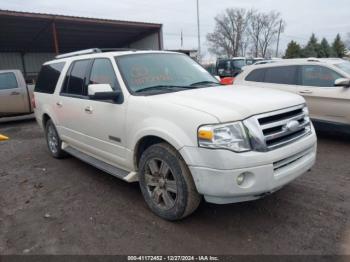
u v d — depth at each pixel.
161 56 4.46
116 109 3.80
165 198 3.37
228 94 3.45
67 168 5.38
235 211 3.56
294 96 3.60
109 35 24.94
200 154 2.88
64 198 4.15
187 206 3.15
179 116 3.06
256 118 2.94
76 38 25.50
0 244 3.14
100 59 4.31
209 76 4.62
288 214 3.46
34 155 6.31
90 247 3.02
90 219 3.54
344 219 3.31
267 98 3.32
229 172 2.79
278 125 3.08
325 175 4.55
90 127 4.38
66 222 3.51
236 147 2.81
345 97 5.89
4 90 9.92
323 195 3.88
